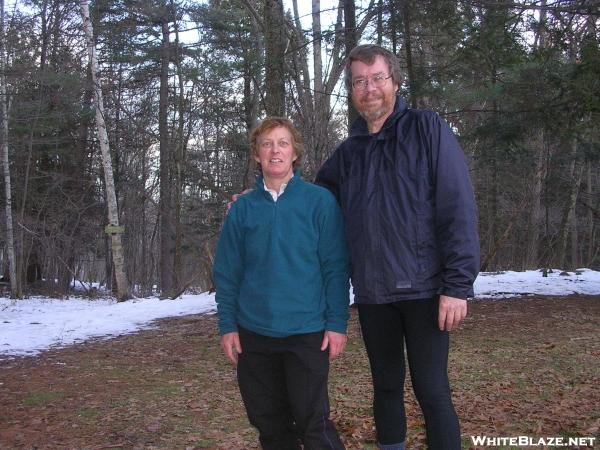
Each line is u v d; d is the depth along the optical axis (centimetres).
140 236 2712
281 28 1002
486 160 1062
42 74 1611
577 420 387
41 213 2097
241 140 2245
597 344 648
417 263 240
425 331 243
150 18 1853
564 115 914
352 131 274
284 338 250
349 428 395
